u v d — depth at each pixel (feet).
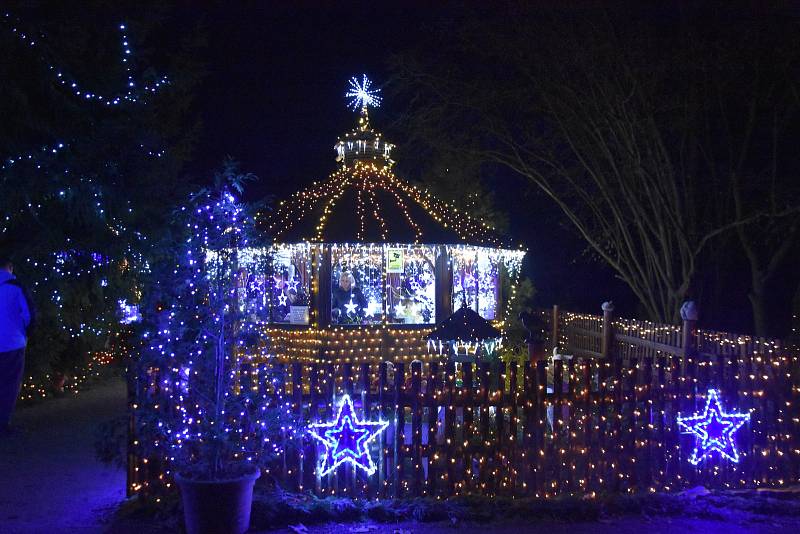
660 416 26.14
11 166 38.11
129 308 43.45
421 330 50.67
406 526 22.67
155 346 22.65
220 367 22.31
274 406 23.79
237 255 23.02
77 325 48.32
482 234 54.95
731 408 26.63
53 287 42.60
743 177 60.75
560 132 66.18
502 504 24.02
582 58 57.41
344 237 49.03
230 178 22.91
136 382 24.13
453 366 25.14
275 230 50.16
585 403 25.73
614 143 63.77
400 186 55.72
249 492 21.53
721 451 26.35
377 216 51.01
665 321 62.80
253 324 23.31
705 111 59.36
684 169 61.11
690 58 55.36
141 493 24.12
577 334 62.69
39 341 45.93
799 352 27.27
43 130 40.29
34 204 41.14
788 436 26.78
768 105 58.29
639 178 64.03
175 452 22.34
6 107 38.73
